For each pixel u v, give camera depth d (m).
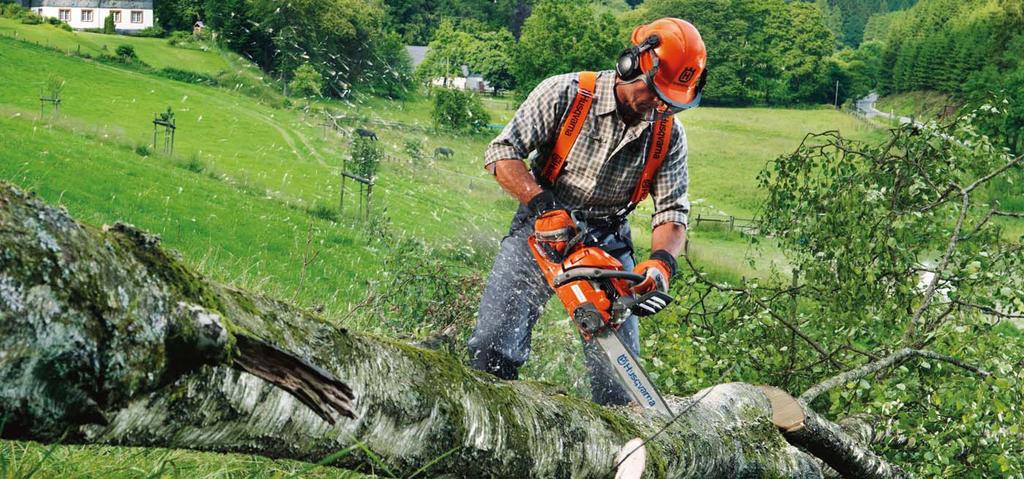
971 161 5.80
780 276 6.11
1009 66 93.81
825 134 5.89
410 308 5.89
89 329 1.42
